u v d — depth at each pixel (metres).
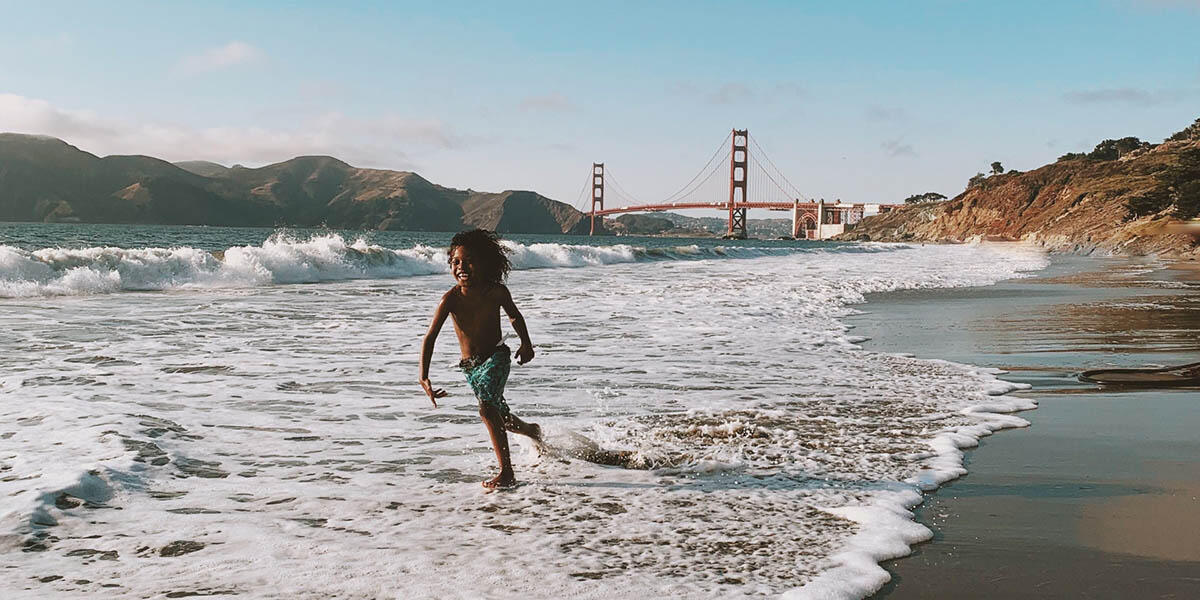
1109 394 6.23
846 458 4.24
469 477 3.87
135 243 43.28
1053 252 64.69
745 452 4.32
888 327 10.70
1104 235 67.56
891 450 4.42
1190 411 5.60
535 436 4.12
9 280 12.91
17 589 2.50
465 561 2.80
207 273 15.99
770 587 2.63
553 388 6.13
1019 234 115.81
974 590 2.69
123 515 3.21
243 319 10.22
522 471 3.97
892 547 3.00
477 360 3.88
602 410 5.36
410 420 5.04
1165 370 7.33
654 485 3.75
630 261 32.34
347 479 3.79
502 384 3.87
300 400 5.56
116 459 3.87
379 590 2.55
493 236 3.98
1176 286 19.59
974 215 135.38
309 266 18.44
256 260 17.48
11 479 3.53
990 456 4.39
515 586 2.60
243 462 4.03
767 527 3.20
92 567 2.70
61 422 4.62
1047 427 5.09
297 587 2.56
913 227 169.25
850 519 3.32
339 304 12.44
